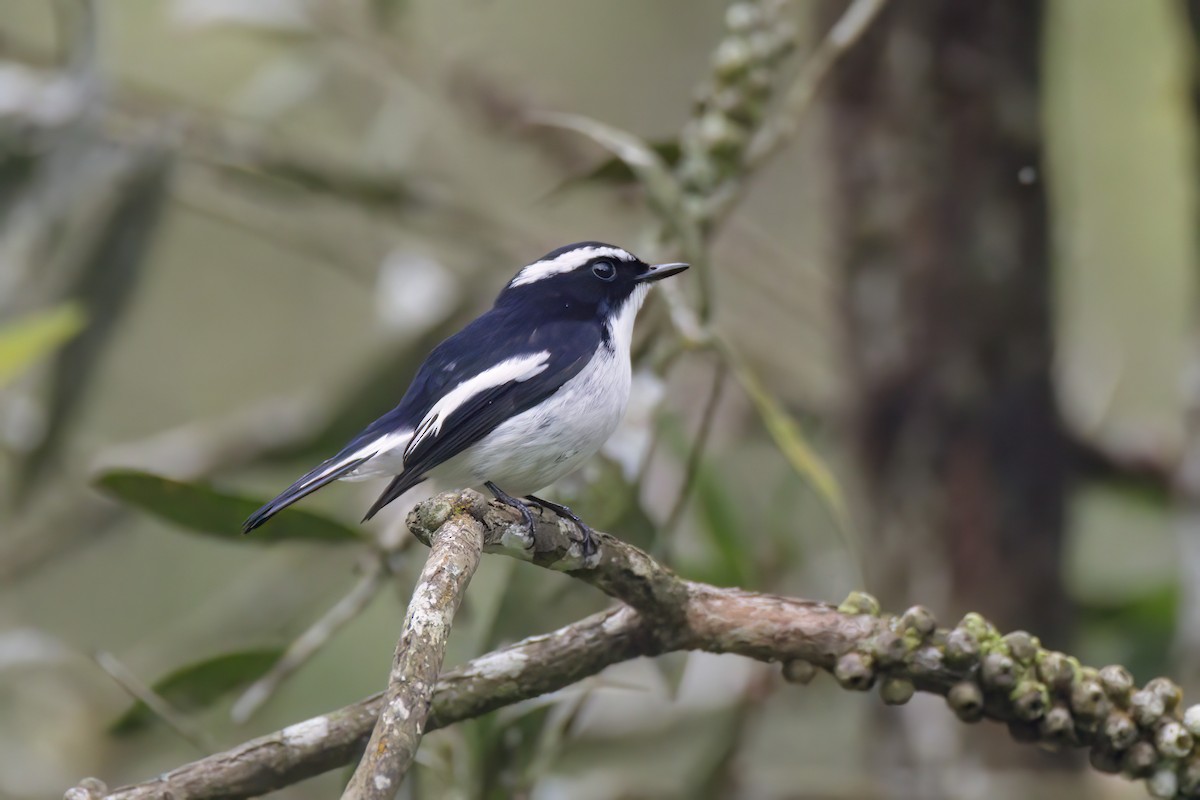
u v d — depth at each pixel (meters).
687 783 9.97
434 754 7.50
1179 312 11.86
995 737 10.51
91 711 11.99
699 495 9.46
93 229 11.20
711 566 9.48
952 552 10.46
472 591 9.28
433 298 12.15
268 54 13.83
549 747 7.57
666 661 8.18
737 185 8.71
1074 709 6.00
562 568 6.06
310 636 7.67
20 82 11.34
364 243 12.73
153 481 7.54
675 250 8.95
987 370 10.42
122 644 13.69
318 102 13.77
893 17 10.46
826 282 11.55
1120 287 11.98
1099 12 11.49
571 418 8.09
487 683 6.21
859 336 10.72
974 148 10.40
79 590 13.81
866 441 10.72
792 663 6.18
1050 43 11.62
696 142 8.75
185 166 13.05
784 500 10.98
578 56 14.41
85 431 13.52
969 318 10.42
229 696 8.69
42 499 11.60
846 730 12.21
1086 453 11.20
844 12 10.63
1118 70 11.55
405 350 11.86
